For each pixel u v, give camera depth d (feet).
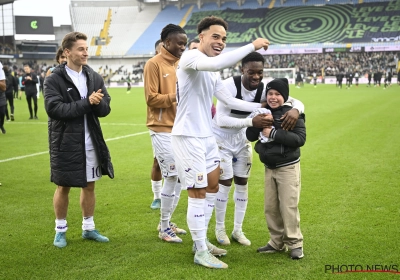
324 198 20.17
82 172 14.78
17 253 14.51
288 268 12.98
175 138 13.56
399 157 28.94
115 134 43.14
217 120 14.80
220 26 13.03
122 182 24.36
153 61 16.19
